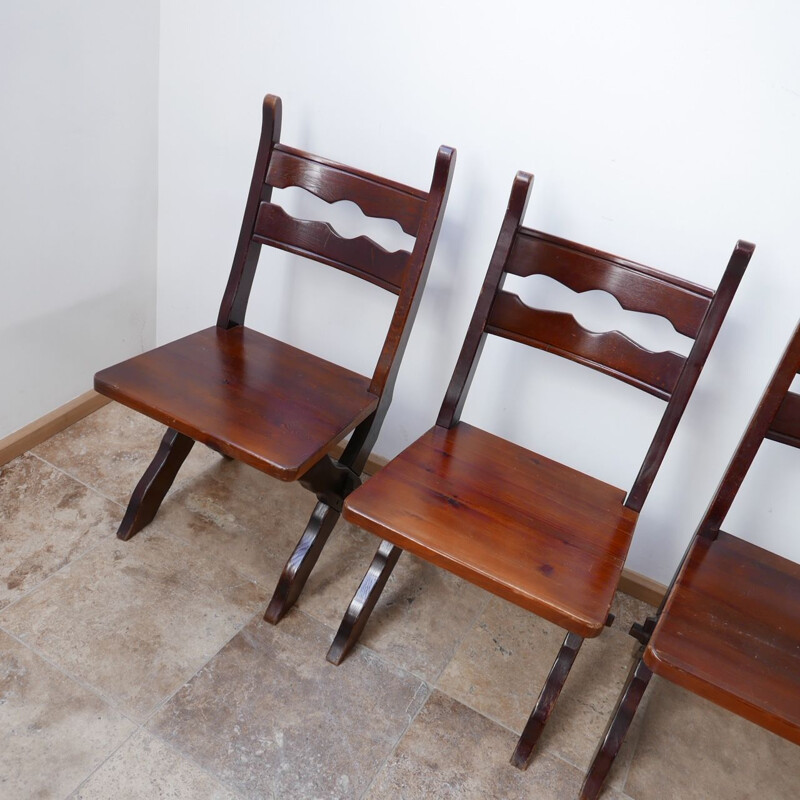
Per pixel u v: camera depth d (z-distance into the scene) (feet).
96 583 5.65
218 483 6.78
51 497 6.31
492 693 5.48
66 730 4.71
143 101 6.48
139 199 6.87
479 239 5.87
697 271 5.32
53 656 5.09
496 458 5.42
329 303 6.72
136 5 6.02
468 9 5.19
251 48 6.04
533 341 5.33
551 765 5.09
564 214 5.54
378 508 4.68
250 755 4.78
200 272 7.21
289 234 5.81
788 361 4.63
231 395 5.34
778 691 4.05
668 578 6.48
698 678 4.03
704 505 6.05
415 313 5.57
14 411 6.53
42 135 5.73
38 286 6.23
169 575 5.84
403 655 5.62
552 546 4.70
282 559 6.20
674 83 4.88
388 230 6.21
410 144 5.80
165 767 4.63
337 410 5.41
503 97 5.35
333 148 6.11
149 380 5.30
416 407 6.82
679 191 5.14
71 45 5.65
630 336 5.71
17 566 5.66
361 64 5.70
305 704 5.14
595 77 5.05
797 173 4.81
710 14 4.63
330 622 5.75
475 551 4.52
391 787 4.78
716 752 5.38
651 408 5.85
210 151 6.61
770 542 5.98
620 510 5.19
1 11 5.07
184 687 5.08
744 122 4.81
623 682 5.75
